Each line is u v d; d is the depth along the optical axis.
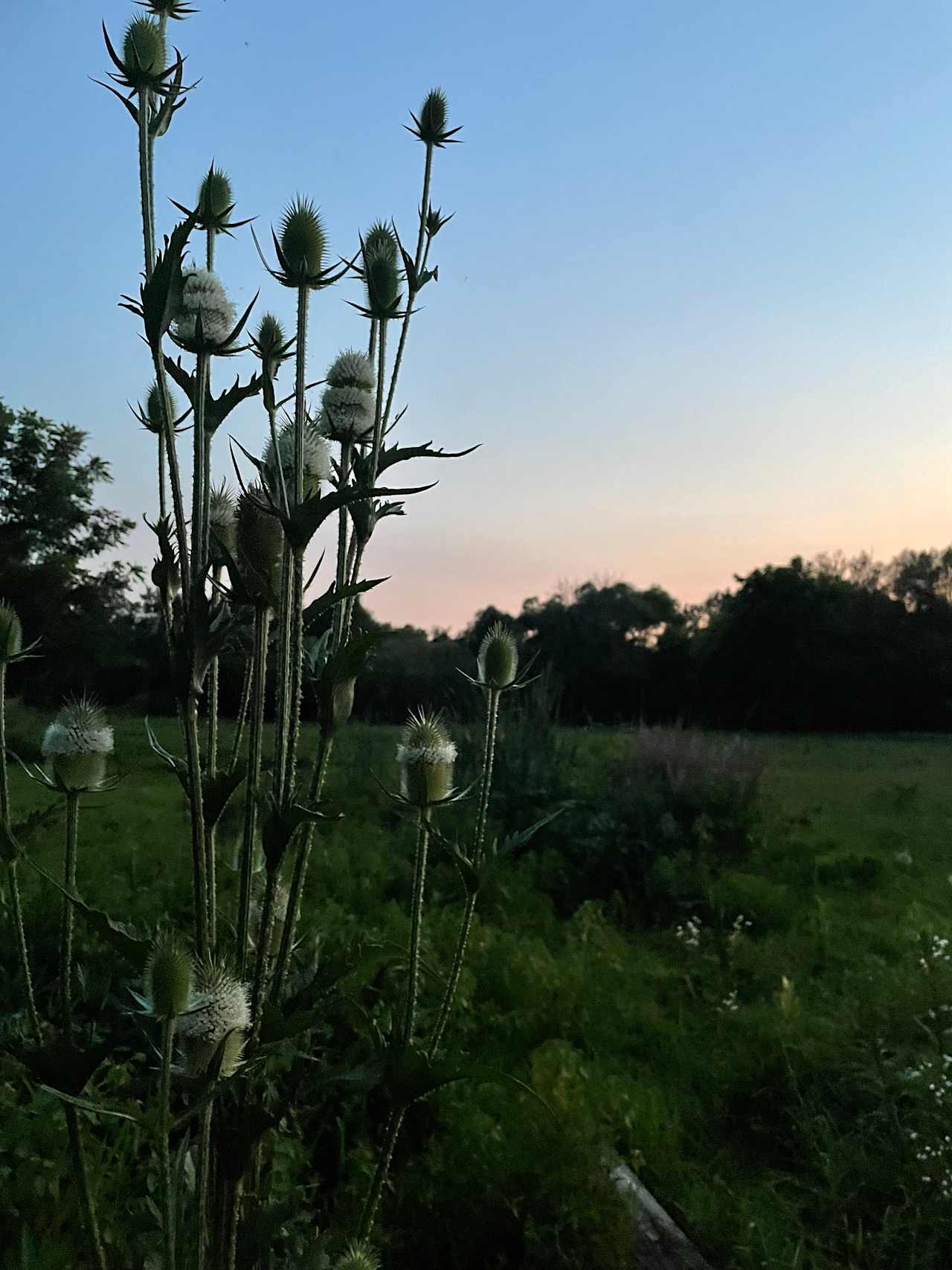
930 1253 3.14
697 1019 5.06
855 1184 3.51
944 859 8.88
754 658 35.28
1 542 16.33
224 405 1.88
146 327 1.60
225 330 1.67
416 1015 3.87
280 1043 1.74
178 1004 1.45
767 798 9.43
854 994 4.77
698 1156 3.80
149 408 1.90
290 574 1.71
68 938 1.85
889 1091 3.83
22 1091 2.96
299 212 1.79
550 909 6.89
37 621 16.11
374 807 8.98
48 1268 2.15
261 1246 1.76
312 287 1.83
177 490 1.64
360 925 5.16
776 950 5.88
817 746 22.97
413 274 2.19
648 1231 3.15
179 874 5.46
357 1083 1.91
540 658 32.69
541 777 8.66
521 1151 3.10
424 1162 3.23
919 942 4.93
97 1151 2.71
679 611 40.44
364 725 11.80
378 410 2.02
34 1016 1.86
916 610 36.03
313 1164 3.39
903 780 14.88
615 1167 3.38
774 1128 3.97
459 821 8.08
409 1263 2.98
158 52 1.63
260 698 1.75
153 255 1.65
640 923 7.06
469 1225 2.97
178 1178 1.64
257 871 2.29
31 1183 2.49
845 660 34.19
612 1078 3.91
